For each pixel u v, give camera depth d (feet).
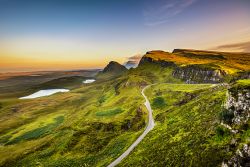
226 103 237.86
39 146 583.99
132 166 296.10
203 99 407.64
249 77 393.91
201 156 204.74
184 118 377.71
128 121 584.40
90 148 495.82
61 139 590.14
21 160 525.34
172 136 313.32
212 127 242.37
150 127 481.87
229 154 179.42
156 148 307.99
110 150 445.78
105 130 575.38
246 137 181.57
